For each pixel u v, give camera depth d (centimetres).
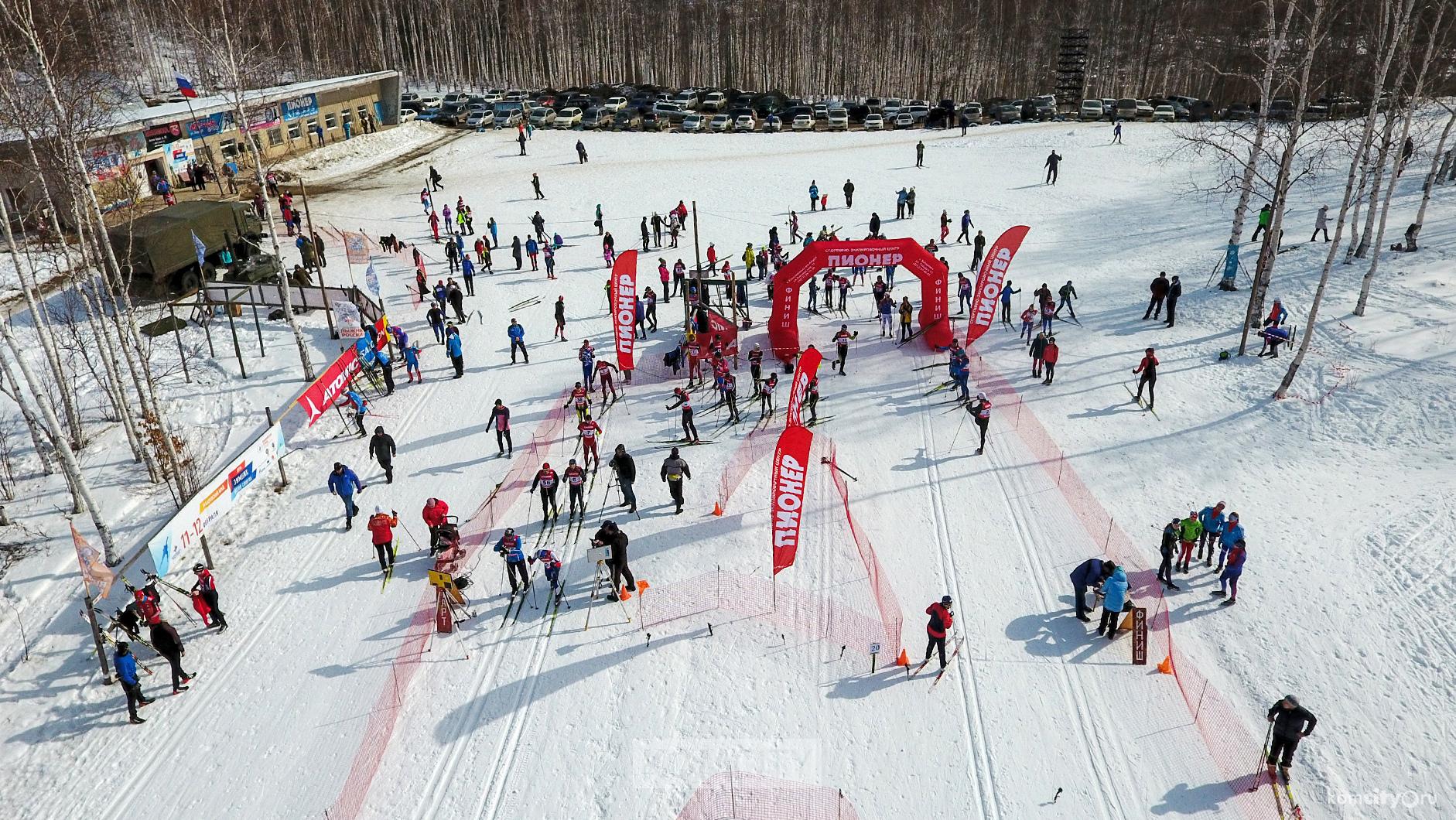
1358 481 1866
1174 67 7750
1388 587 1550
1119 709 1344
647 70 8512
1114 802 1196
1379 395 2155
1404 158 2758
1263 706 1335
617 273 2369
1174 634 1489
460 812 1229
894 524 1816
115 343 2727
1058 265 3309
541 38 8250
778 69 8181
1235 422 2133
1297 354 2255
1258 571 1623
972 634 1505
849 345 2719
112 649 1599
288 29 6788
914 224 3916
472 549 1806
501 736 1350
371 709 1415
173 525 1639
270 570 1777
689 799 1226
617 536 1591
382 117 6094
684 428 2156
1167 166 4531
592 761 1296
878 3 7769
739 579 1669
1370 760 1232
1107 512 1820
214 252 3356
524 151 5475
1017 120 6247
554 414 2355
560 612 1612
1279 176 2345
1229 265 2861
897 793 1223
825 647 1491
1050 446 2077
